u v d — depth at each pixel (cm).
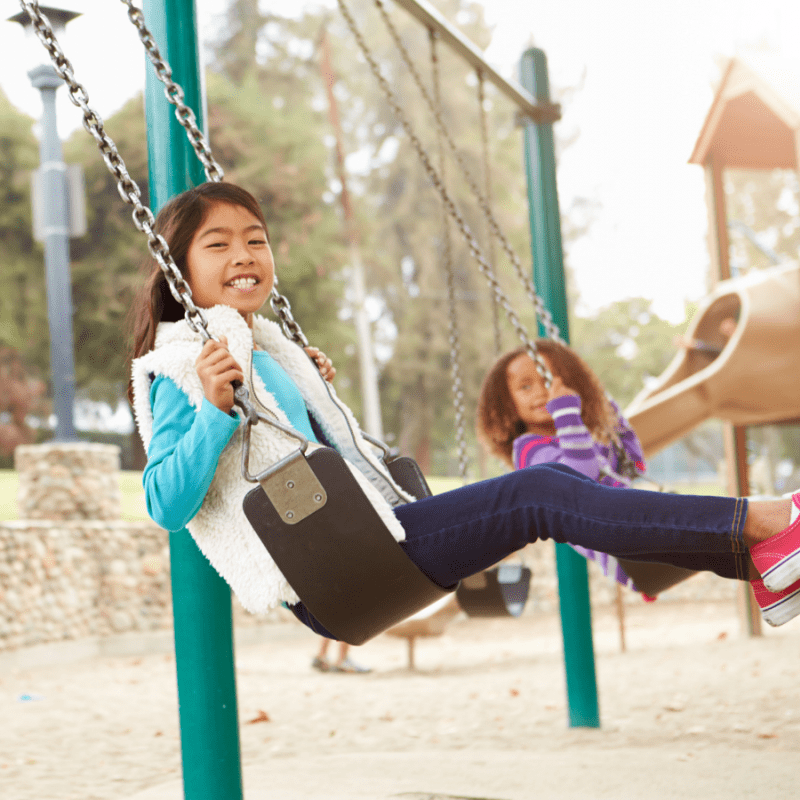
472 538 189
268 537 180
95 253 1806
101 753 465
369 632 191
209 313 204
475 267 2653
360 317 2080
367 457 215
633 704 535
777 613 182
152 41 218
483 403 373
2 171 1841
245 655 995
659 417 820
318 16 2572
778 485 2139
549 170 462
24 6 186
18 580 955
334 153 2394
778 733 421
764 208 2669
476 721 516
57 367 1106
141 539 1117
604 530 182
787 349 816
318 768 371
